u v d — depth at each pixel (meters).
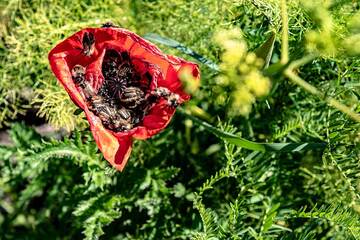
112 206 0.49
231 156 0.45
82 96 0.39
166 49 0.51
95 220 0.48
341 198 0.45
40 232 0.55
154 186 0.50
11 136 0.52
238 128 0.52
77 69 0.39
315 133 0.46
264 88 0.35
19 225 0.56
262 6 0.44
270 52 0.39
